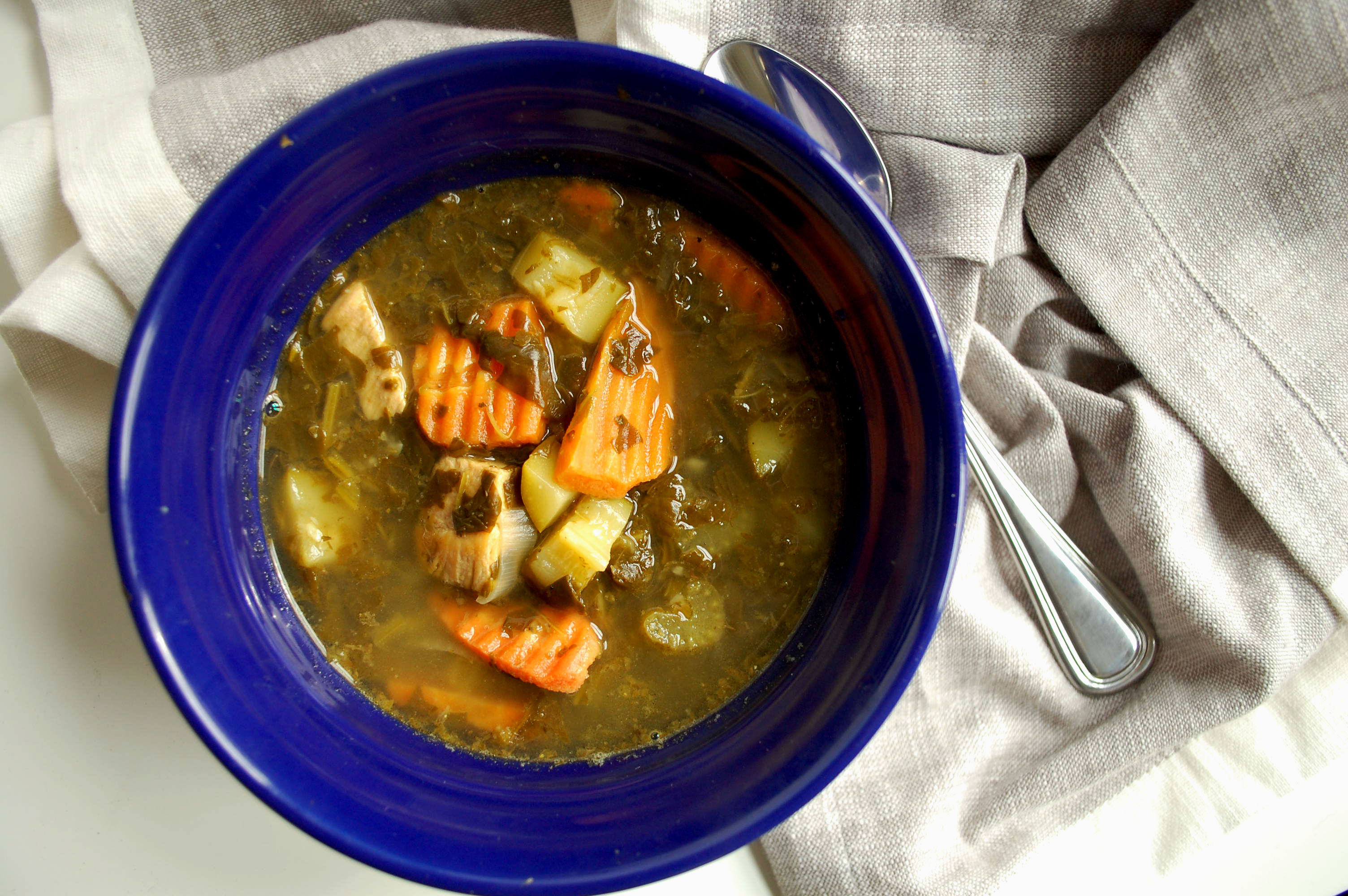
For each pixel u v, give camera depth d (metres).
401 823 0.26
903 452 0.26
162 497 0.25
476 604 0.28
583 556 0.27
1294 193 0.30
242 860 0.30
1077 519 0.32
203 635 0.26
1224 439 0.31
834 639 0.27
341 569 0.28
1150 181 0.31
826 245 0.27
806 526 0.28
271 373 0.28
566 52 0.25
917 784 0.31
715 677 0.28
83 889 0.29
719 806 0.26
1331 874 0.31
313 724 0.27
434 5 0.31
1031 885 0.31
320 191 0.26
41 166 0.28
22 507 0.29
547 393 0.27
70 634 0.30
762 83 0.31
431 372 0.27
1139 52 0.31
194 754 0.30
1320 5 0.29
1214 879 0.31
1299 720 0.32
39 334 0.28
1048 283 0.32
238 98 0.28
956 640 0.31
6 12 0.30
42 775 0.29
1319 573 0.31
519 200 0.28
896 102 0.31
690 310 0.28
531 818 0.27
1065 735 0.31
